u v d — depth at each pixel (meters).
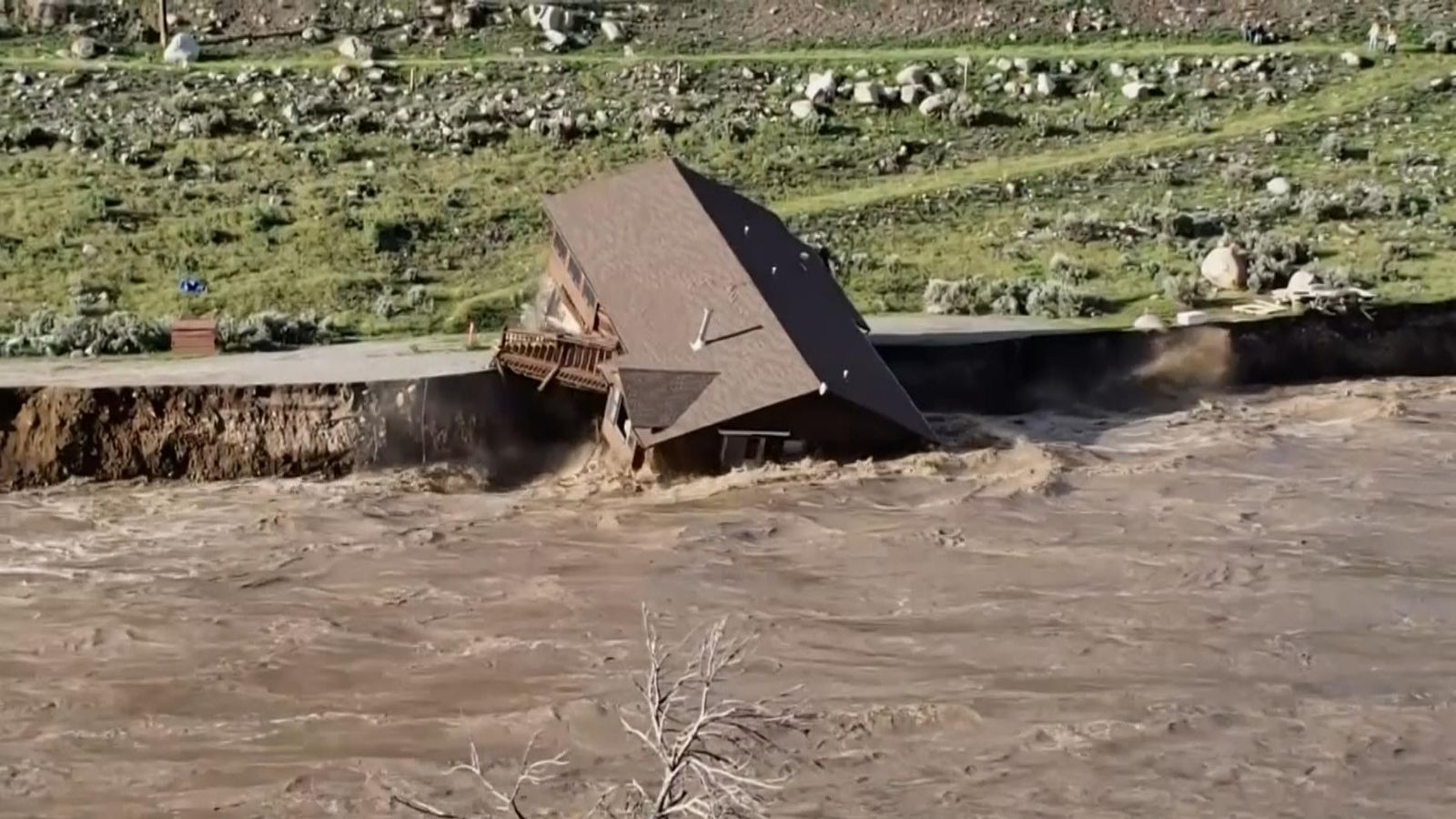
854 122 107.88
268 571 55.09
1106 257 89.06
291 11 118.69
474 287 84.06
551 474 64.56
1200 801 42.19
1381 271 85.62
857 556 56.53
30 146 99.00
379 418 63.72
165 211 91.44
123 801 42.03
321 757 44.06
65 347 72.56
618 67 113.06
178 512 59.84
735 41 119.12
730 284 65.56
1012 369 73.06
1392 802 42.31
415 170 98.62
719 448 62.94
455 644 50.34
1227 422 70.75
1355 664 49.28
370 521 59.09
